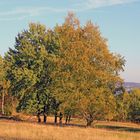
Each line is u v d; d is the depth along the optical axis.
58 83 50.38
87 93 50.03
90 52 49.81
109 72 51.16
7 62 63.41
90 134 29.27
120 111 53.75
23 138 23.91
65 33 52.81
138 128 65.94
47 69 58.50
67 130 32.88
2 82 79.31
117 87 52.53
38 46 60.78
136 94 94.50
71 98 49.72
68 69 50.41
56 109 57.69
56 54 58.06
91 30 51.12
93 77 49.62
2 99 85.19
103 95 50.28
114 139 27.17
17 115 79.06
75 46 50.12
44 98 58.69
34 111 59.00
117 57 51.56
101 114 51.06
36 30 61.00
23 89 59.19
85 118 51.28
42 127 34.69
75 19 53.25
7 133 26.06
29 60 59.56
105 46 50.84
